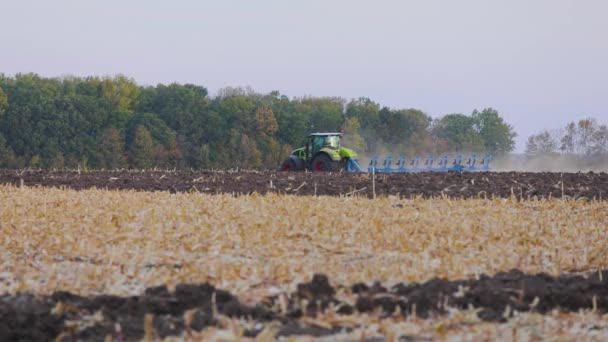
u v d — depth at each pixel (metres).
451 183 94.62
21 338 31.78
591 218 61.00
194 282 38.81
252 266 41.97
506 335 32.25
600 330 33.66
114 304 35.56
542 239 50.62
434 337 31.78
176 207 63.19
